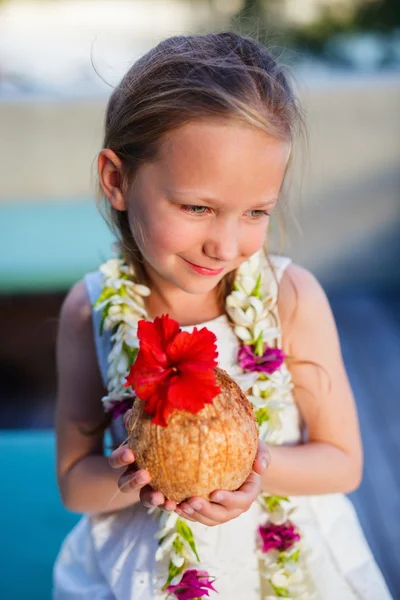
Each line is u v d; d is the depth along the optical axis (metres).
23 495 1.36
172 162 0.74
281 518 0.86
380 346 2.67
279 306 0.92
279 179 0.76
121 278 0.92
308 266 3.06
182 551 0.81
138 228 0.81
